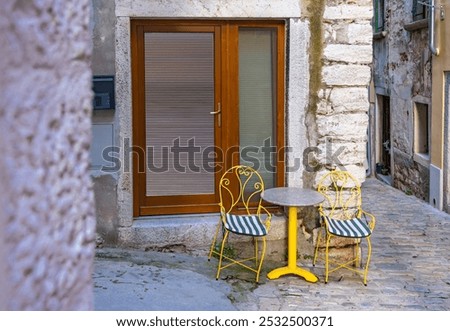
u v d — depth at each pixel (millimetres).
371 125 12227
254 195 5152
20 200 475
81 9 542
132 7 4660
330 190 5043
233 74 5016
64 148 519
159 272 4410
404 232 6691
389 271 5035
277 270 4664
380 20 11383
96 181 4781
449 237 6445
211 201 5113
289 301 4195
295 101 4949
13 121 468
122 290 3969
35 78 486
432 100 8312
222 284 4383
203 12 4758
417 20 8898
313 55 4922
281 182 5105
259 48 5043
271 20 4965
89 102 556
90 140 564
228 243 4965
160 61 4918
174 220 4965
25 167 479
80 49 538
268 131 5125
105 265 4469
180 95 4984
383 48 11148
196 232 4898
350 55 4926
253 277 4629
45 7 494
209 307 3828
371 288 4555
